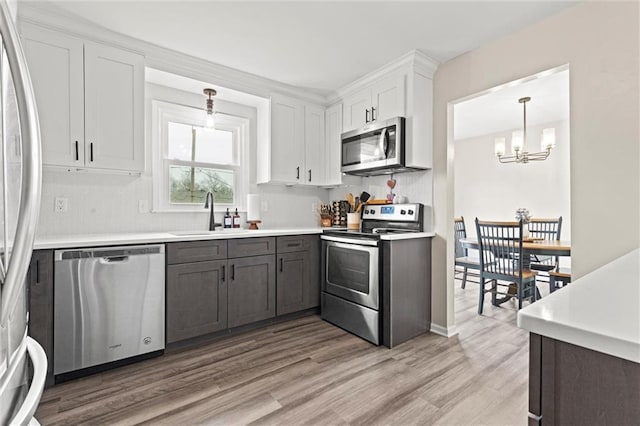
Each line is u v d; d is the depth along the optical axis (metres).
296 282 2.88
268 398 1.69
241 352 2.24
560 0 1.84
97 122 2.15
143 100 2.35
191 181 2.95
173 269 2.20
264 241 2.68
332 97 3.39
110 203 2.49
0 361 0.59
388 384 1.83
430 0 1.86
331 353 2.24
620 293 0.67
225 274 2.45
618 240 1.71
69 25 2.04
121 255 1.99
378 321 2.38
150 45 2.35
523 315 0.56
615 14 1.74
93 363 1.89
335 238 2.81
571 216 1.89
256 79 2.93
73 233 2.33
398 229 2.88
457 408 1.62
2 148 0.61
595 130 1.80
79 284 1.85
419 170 2.83
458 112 4.07
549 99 3.60
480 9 1.94
